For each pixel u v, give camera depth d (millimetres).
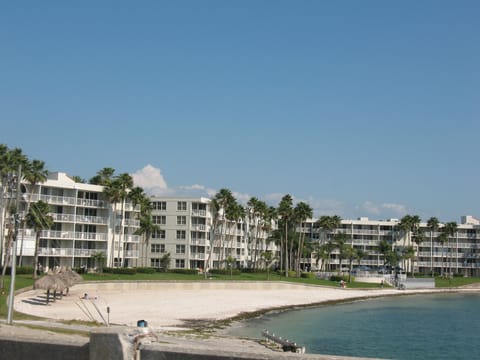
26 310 60406
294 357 8906
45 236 105000
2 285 71938
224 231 151375
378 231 190000
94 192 116375
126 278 101562
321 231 189000
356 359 8883
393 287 150875
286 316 81750
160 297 89500
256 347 46000
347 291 130375
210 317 72500
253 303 92188
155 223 139375
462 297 137625
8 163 93125
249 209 164125
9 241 89625
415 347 57719
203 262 142375
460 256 193750
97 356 10172
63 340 11156
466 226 194500
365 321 79875
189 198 139125
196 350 9523
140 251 139625
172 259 137875
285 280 129625
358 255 164250
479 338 65188
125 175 115938
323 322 76625
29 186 103875
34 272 89500
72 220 110000
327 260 177875
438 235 192125
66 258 109688
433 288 156875
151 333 10422
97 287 90500
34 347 11398
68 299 76750
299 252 161375
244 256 162500
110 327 10438
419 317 87438
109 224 117812
